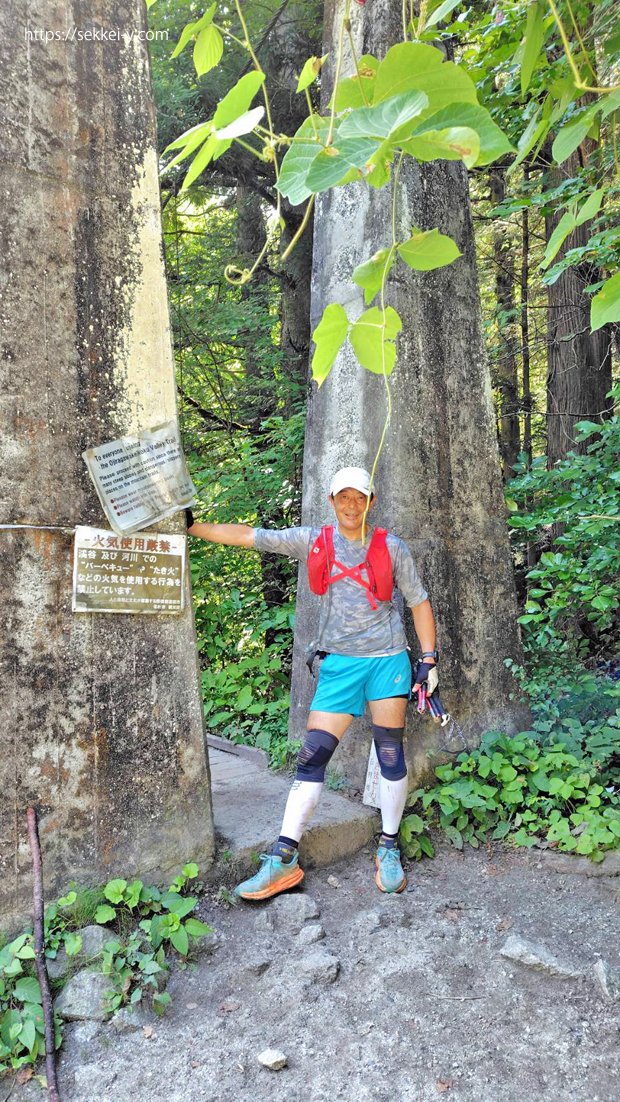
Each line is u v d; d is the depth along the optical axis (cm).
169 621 306
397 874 331
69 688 280
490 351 868
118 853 290
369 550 322
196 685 313
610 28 215
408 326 413
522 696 450
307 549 335
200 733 314
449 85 104
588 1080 224
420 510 409
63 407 280
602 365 816
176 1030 246
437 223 436
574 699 460
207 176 823
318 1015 253
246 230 852
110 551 289
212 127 116
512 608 453
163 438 305
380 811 363
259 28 754
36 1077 227
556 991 261
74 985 251
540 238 949
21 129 271
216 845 330
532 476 521
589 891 329
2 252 267
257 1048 240
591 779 392
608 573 455
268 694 602
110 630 290
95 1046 237
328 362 140
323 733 323
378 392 412
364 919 303
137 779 296
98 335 289
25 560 271
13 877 265
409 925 303
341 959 281
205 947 283
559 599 443
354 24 421
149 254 304
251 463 672
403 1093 222
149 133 304
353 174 108
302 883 333
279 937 292
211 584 668
